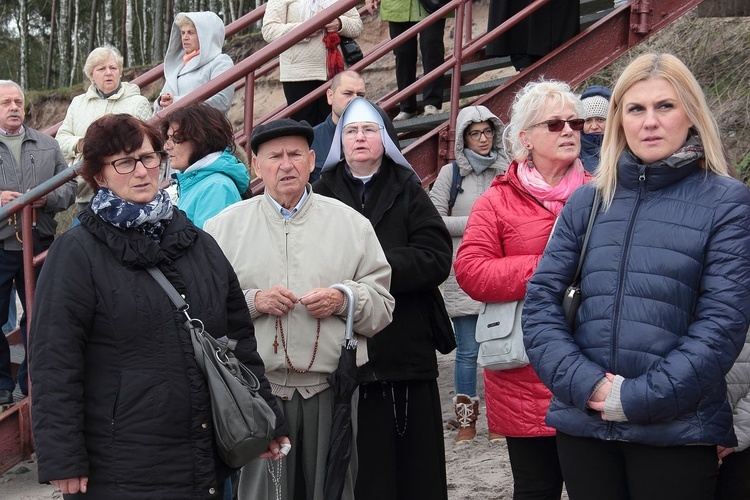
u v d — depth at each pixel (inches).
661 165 97.0
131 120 104.4
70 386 97.0
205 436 101.5
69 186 220.1
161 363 100.0
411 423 137.1
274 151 126.4
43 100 688.4
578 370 96.7
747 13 246.7
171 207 106.6
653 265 96.0
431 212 143.2
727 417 96.6
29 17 1219.9
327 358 125.5
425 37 249.9
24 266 190.9
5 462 195.9
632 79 99.7
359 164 142.4
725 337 92.0
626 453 98.0
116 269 101.0
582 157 175.3
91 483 98.3
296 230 128.1
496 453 180.9
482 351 128.8
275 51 195.3
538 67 227.5
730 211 94.7
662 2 232.2
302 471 129.6
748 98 277.0
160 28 817.5
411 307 138.3
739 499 109.8
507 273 126.6
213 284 106.6
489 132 196.2
